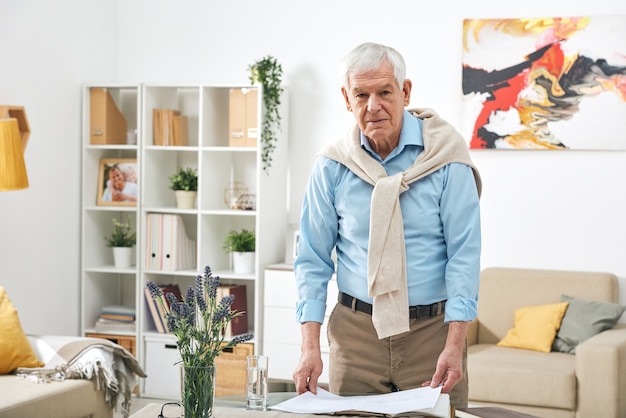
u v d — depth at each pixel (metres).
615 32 4.90
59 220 5.29
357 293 2.45
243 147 5.18
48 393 3.56
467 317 2.29
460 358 2.26
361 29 5.32
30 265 5.04
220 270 5.43
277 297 5.07
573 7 4.97
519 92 5.05
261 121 5.11
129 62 5.76
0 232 4.79
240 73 5.54
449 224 2.37
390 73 2.28
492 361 4.32
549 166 5.04
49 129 5.16
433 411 2.09
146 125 5.36
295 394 2.39
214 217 5.43
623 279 4.93
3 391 3.55
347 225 2.45
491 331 4.90
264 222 5.19
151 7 5.71
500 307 4.89
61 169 5.29
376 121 2.31
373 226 2.37
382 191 2.37
